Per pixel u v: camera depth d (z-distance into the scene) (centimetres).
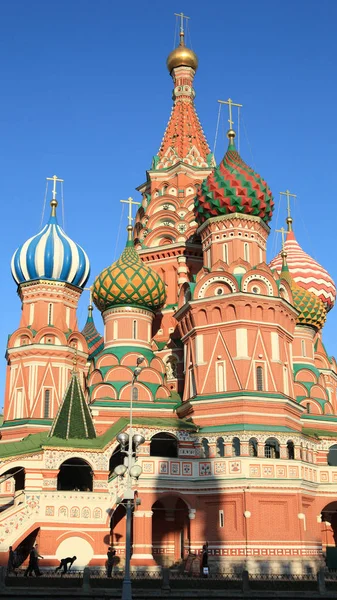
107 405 4491
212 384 4259
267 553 3797
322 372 5594
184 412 4425
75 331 5134
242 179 4684
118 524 4169
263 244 4819
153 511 4391
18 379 4953
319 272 6016
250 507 3850
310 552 4062
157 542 4341
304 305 5306
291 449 4291
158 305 4962
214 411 4184
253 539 3800
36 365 4906
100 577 3297
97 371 4678
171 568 4106
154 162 5772
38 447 3822
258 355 4253
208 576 3594
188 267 5272
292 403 4266
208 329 4372
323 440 4634
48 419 4784
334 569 4050
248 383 4172
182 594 2898
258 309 4328
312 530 4178
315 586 3170
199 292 4456
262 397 4138
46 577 3094
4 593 2783
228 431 4041
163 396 4656
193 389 4400
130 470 2673
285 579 3544
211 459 4044
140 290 4831
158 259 5378
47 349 4944
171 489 3991
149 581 3114
